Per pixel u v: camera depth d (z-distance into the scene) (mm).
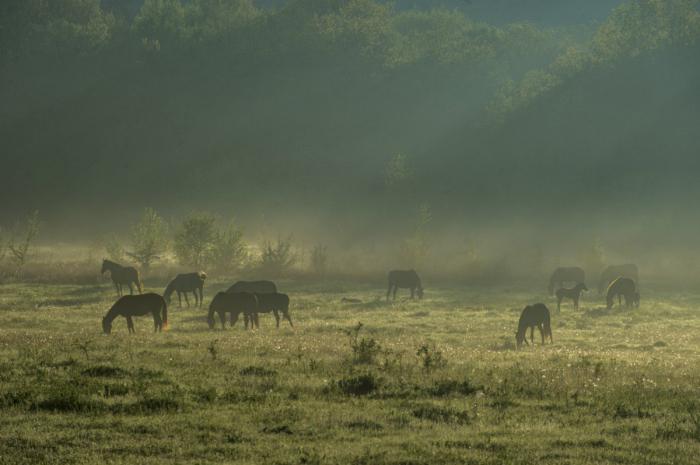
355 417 25734
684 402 28969
